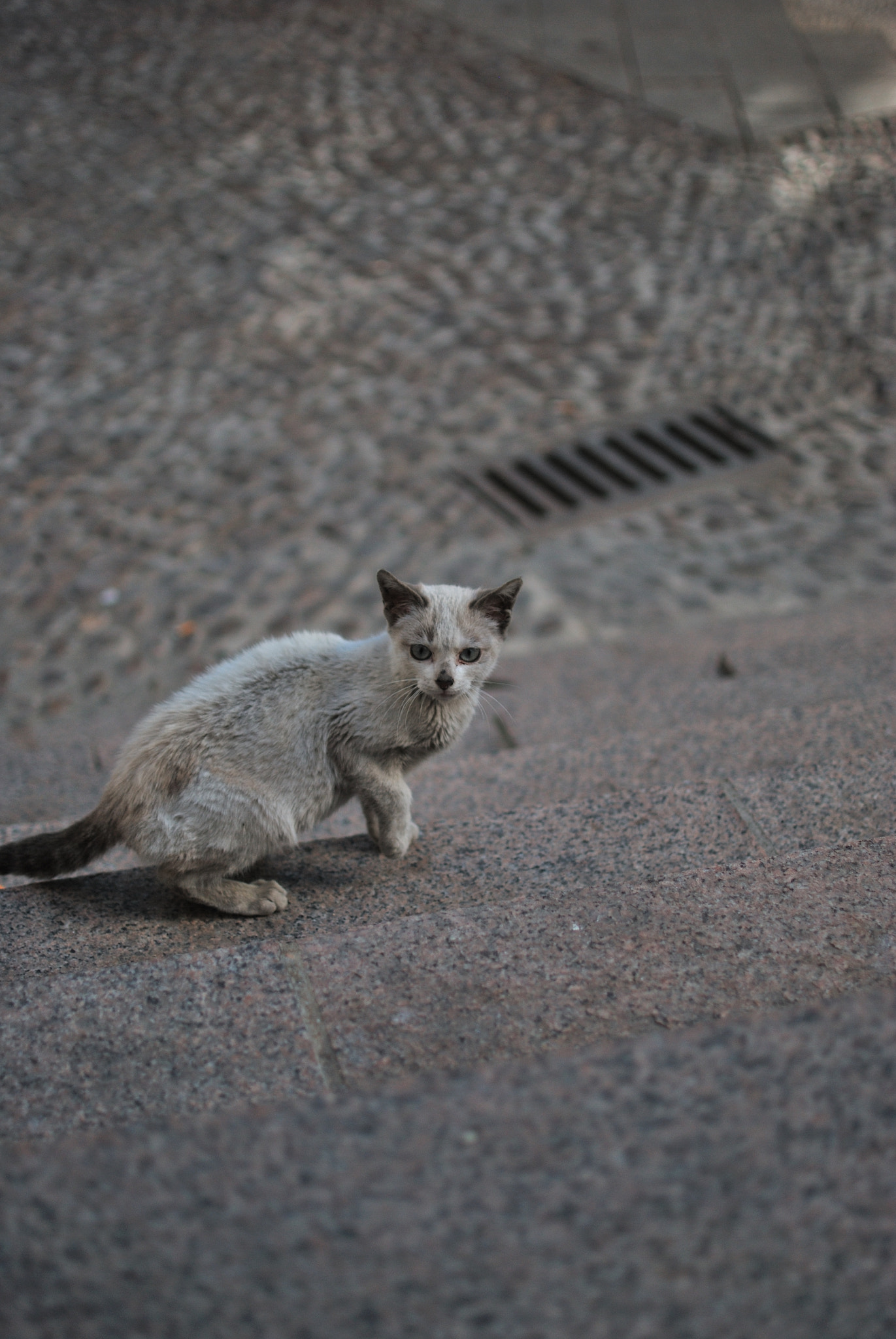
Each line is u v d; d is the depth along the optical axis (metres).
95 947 2.90
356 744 3.26
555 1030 2.27
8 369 8.62
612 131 11.66
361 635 6.52
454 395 8.57
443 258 9.97
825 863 2.71
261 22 13.30
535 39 13.23
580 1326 1.62
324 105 11.94
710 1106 1.92
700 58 12.84
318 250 10.00
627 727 5.18
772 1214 1.75
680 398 8.62
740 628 6.34
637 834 3.15
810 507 7.71
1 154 10.91
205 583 6.94
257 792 3.08
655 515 7.64
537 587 7.00
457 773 4.43
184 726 3.11
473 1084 2.00
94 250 9.88
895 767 3.39
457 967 2.46
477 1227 1.76
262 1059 2.24
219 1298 1.67
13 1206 1.80
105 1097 2.17
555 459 8.06
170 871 3.03
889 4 13.92
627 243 10.12
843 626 6.13
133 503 7.53
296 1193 1.82
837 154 11.23
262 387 8.55
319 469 7.86
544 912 2.64
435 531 7.41
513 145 11.45
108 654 6.47
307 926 2.96
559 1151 1.87
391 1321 1.63
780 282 9.66
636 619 6.75
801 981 2.35
